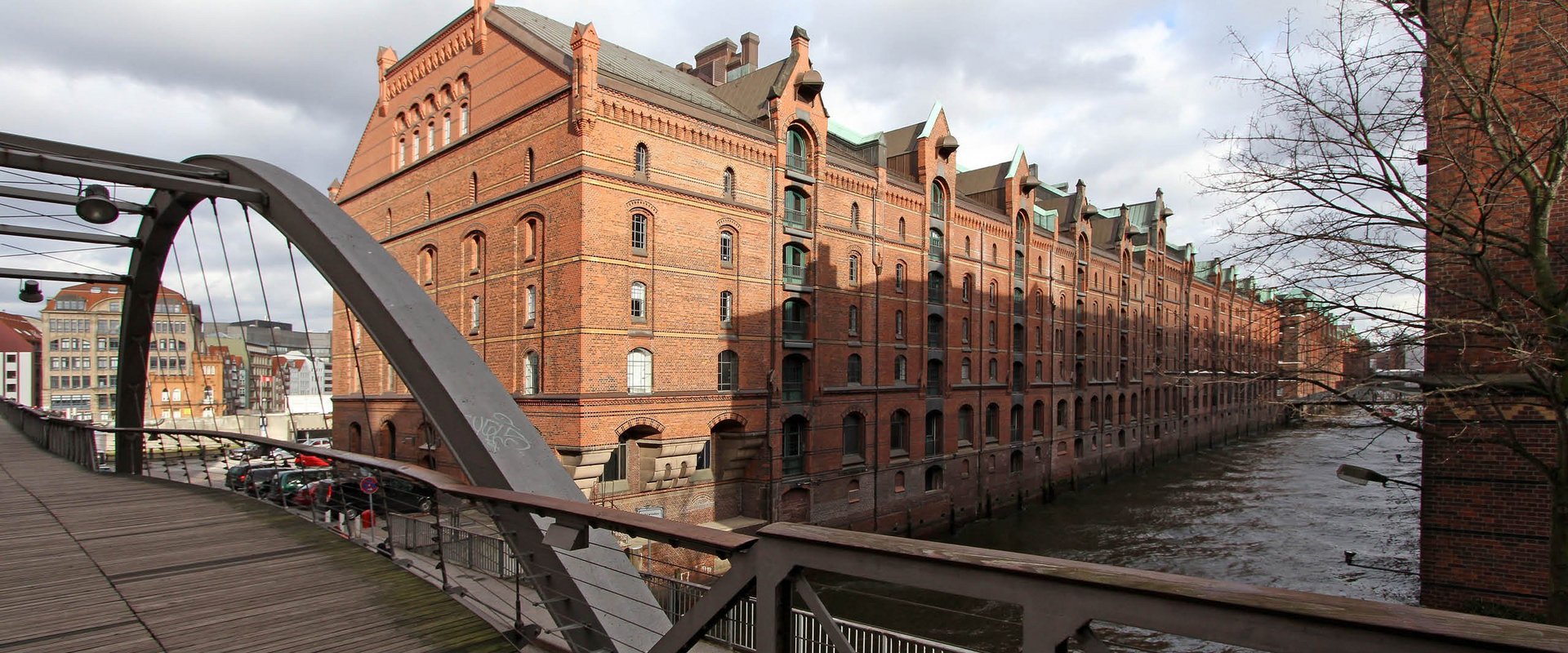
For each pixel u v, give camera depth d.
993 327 37.75
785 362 26.19
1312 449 63.09
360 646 5.70
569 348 20.38
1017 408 39.59
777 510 24.94
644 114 21.52
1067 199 48.94
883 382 30.02
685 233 22.59
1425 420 11.84
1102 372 48.69
